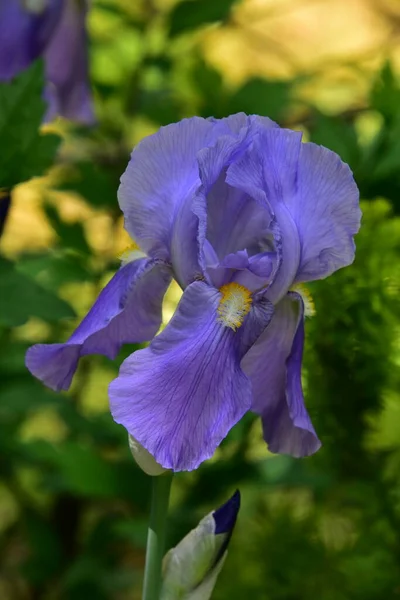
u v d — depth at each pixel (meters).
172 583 0.62
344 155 0.80
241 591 0.79
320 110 0.86
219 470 0.80
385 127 0.80
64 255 0.92
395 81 0.80
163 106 0.99
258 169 0.60
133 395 0.57
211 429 0.57
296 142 0.60
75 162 0.95
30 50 0.84
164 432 0.57
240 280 0.61
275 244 0.60
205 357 0.58
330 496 0.82
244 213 0.62
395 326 0.77
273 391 0.62
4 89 0.70
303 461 0.80
